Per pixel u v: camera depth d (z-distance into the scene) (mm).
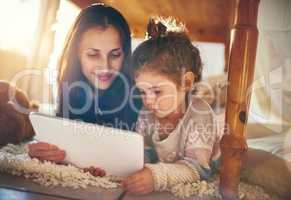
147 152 1643
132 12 1565
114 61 1616
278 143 1513
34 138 1750
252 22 1465
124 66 1611
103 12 1596
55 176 1649
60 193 1570
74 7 1624
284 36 1452
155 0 1535
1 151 1742
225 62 1505
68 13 1633
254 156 1537
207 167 1582
